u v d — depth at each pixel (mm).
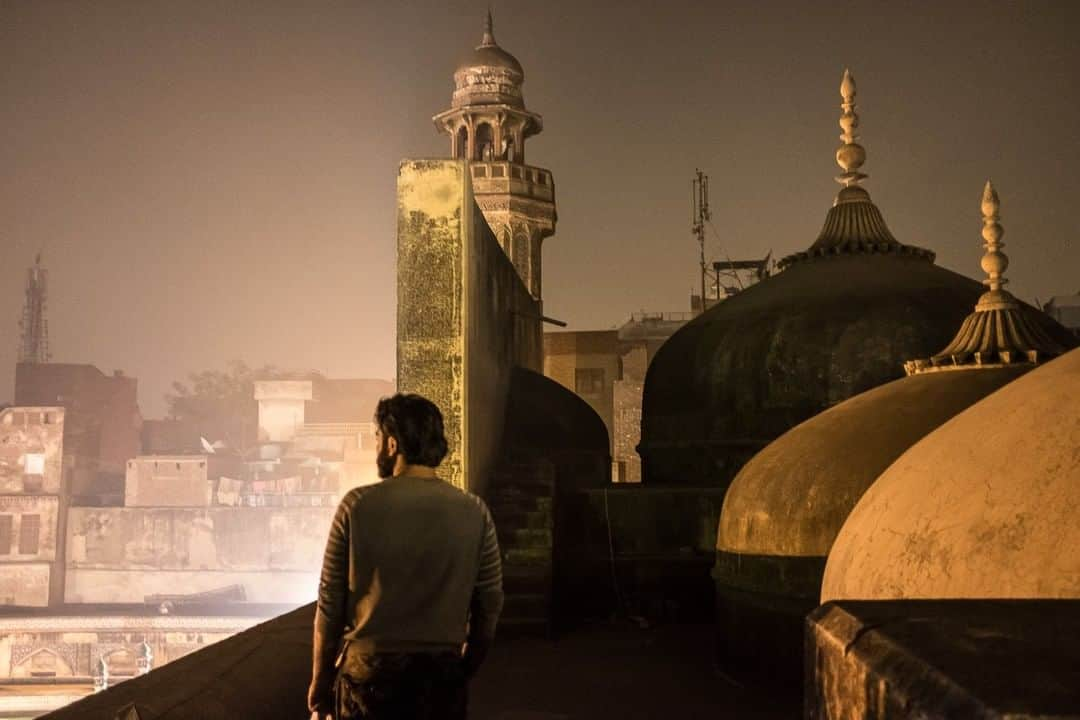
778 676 6461
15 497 38719
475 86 19094
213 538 39656
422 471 3051
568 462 10922
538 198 18656
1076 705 1110
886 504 3730
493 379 9938
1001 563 2883
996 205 6910
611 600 9758
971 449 3432
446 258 8180
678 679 7098
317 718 3012
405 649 2818
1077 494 2836
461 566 2934
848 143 11914
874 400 6762
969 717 1146
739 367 10367
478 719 6051
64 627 35656
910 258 11203
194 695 3869
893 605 1782
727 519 7195
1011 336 6688
